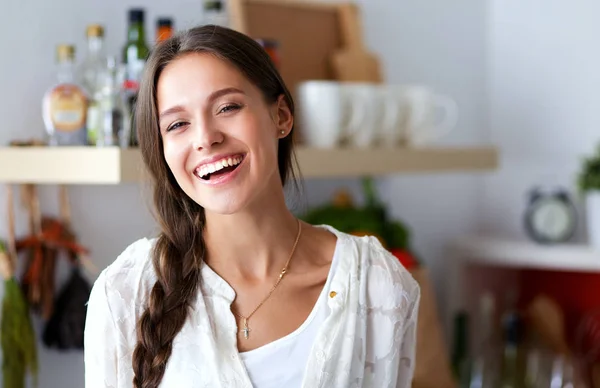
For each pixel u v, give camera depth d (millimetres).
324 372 1254
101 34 1951
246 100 1208
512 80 2932
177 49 1224
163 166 1274
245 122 1199
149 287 1287
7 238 1962
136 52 1870
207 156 1189
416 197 2828
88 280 2100
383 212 2445
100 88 1873
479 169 2523
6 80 1945
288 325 1276
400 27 2727
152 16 2197
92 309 1283
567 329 2777
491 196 3002
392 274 1345
